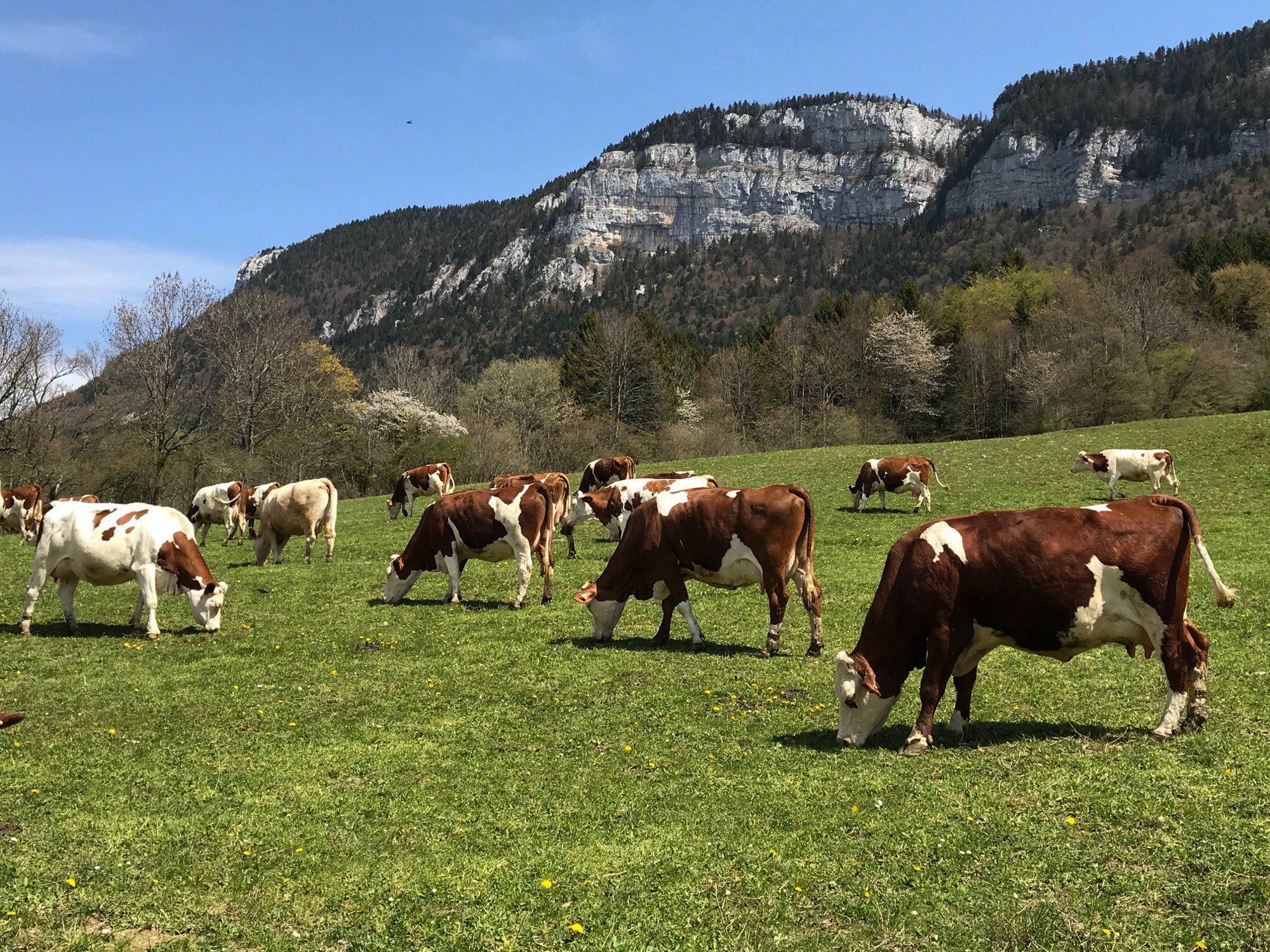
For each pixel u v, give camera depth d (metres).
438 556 19.50
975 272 124.25
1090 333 77.94
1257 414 47.66
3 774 9.98
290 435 65.19
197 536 34.19
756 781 9.25
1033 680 12.45
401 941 6.47
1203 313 87.56
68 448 60.84
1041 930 6.20
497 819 8.52
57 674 14.12
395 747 10.71
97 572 16.69
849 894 6.82
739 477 46.03
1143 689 11.77
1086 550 9.47
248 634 16.86
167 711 12.27
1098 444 45.78
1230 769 8.51
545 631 16.56
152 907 7.02
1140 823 7.59
